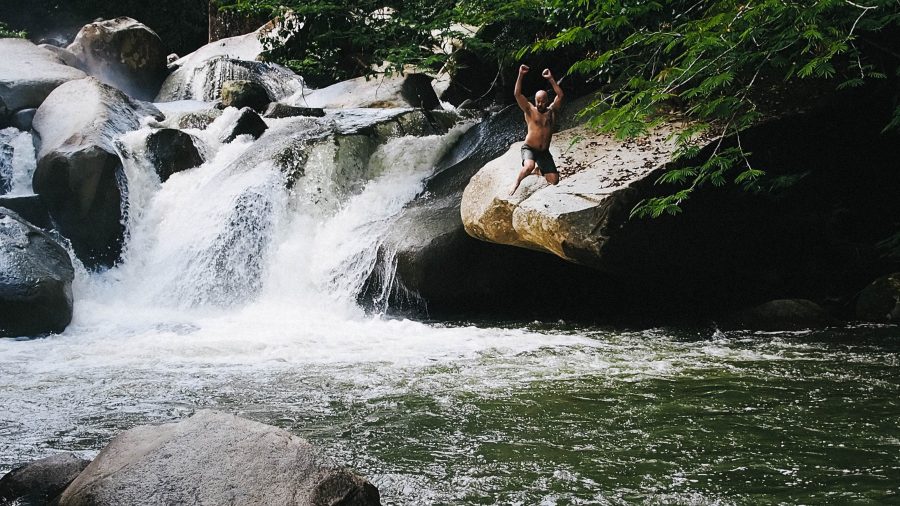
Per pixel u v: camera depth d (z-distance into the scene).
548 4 14.37
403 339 10.67
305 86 23.72
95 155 14.93
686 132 9.55
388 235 13.67
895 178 12.84
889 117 12.11
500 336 10.88
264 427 4.21
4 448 5.95
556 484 4.97
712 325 11.82
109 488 3.91
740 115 11.38
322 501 3.77
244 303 14.08
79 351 10.02
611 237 10.76
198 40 36.16
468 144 16.42
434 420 6.52
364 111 18.47
